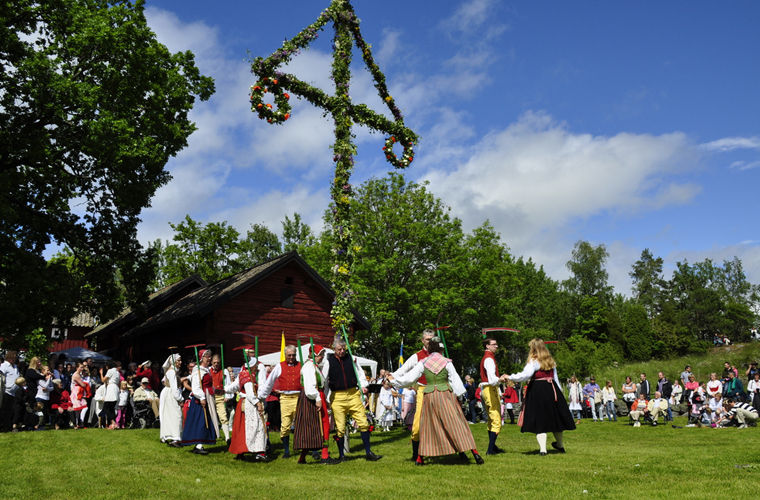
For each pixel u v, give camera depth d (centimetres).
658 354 6456
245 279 2048
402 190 3697
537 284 6181
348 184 1094
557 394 809
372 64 1207
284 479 655
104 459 829
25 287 1627
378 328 3288
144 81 1802
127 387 1403
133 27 1733
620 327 6631
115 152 1672
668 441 1189
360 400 838
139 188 1853
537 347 820
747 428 1513
